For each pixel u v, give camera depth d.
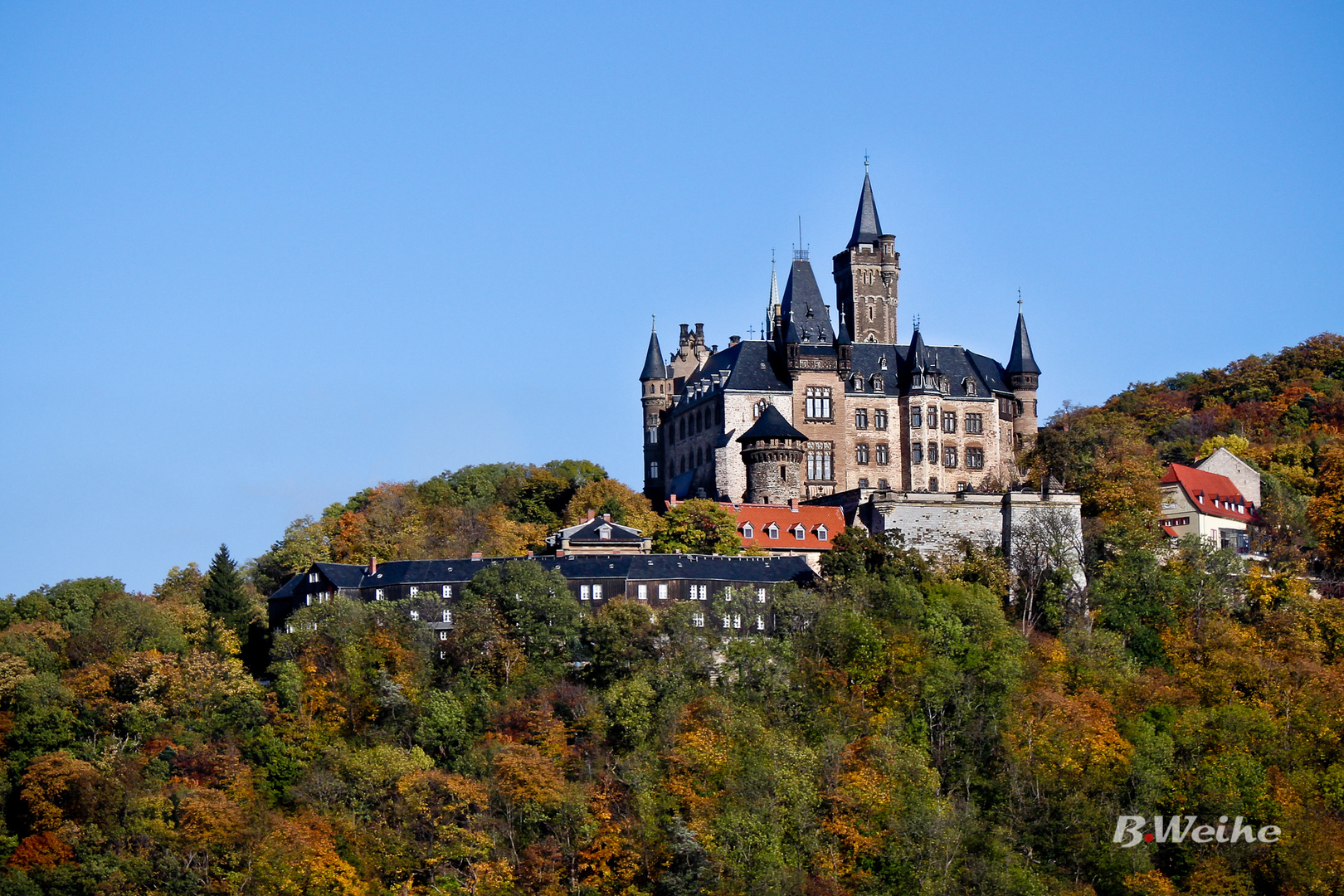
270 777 142.62
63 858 135.62
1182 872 137.88
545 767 135.12
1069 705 149.25
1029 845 137.25
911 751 140.88
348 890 127.44
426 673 153.75
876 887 128.38
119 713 152.88
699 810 132.12
